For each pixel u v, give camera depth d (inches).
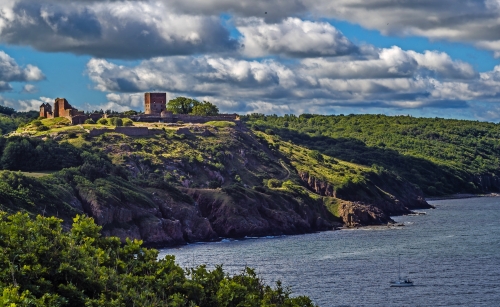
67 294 5275.6
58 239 5940.0
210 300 5905.5
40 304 4822.8
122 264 6033.5
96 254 5969.5
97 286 5531.5
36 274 5334.6
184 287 5861.2
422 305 7760.8
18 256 5472.4
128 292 5492.1
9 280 5221.5
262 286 6264.8
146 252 6363.2
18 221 6166.3
